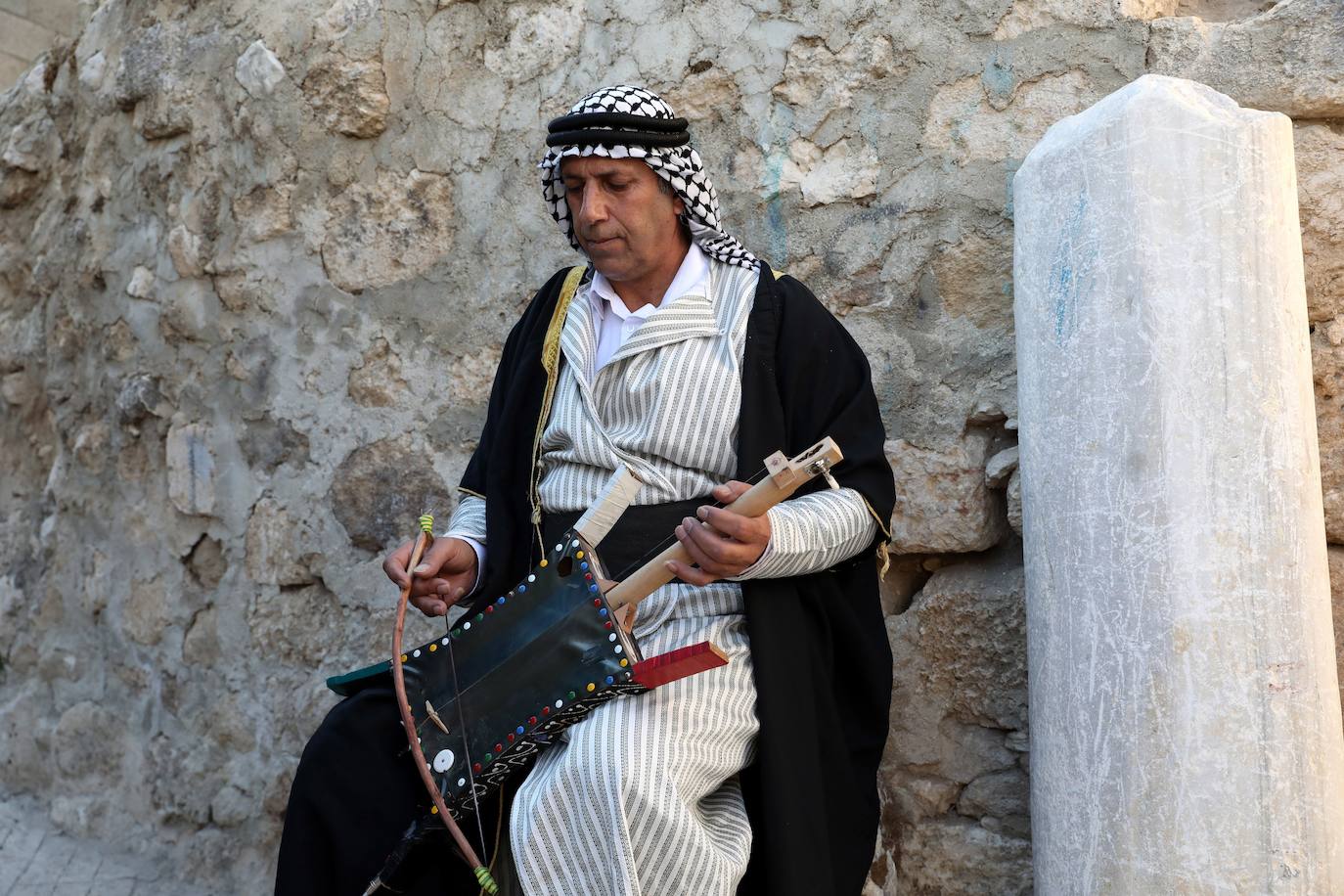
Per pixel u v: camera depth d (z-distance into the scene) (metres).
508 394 2.38
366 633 3.23
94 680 3.77
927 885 2.58
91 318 3.90
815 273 2.78
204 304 3.54
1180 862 1.98
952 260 2.65
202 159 3.55
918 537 2.62
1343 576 2.39
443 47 3.23
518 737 1.99
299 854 2.10
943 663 2.60
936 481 2.62
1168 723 2.01
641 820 1.83
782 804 1.99
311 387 3.35
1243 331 2.08
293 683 3.31
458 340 3.17
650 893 1.84
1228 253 2.10
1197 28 2.51
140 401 3.63
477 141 3.18
